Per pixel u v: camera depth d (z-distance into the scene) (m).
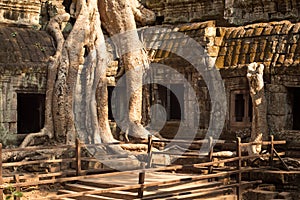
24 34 14.79
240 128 14.35
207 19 16.95
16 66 13.71
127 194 10.40
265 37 14.45
